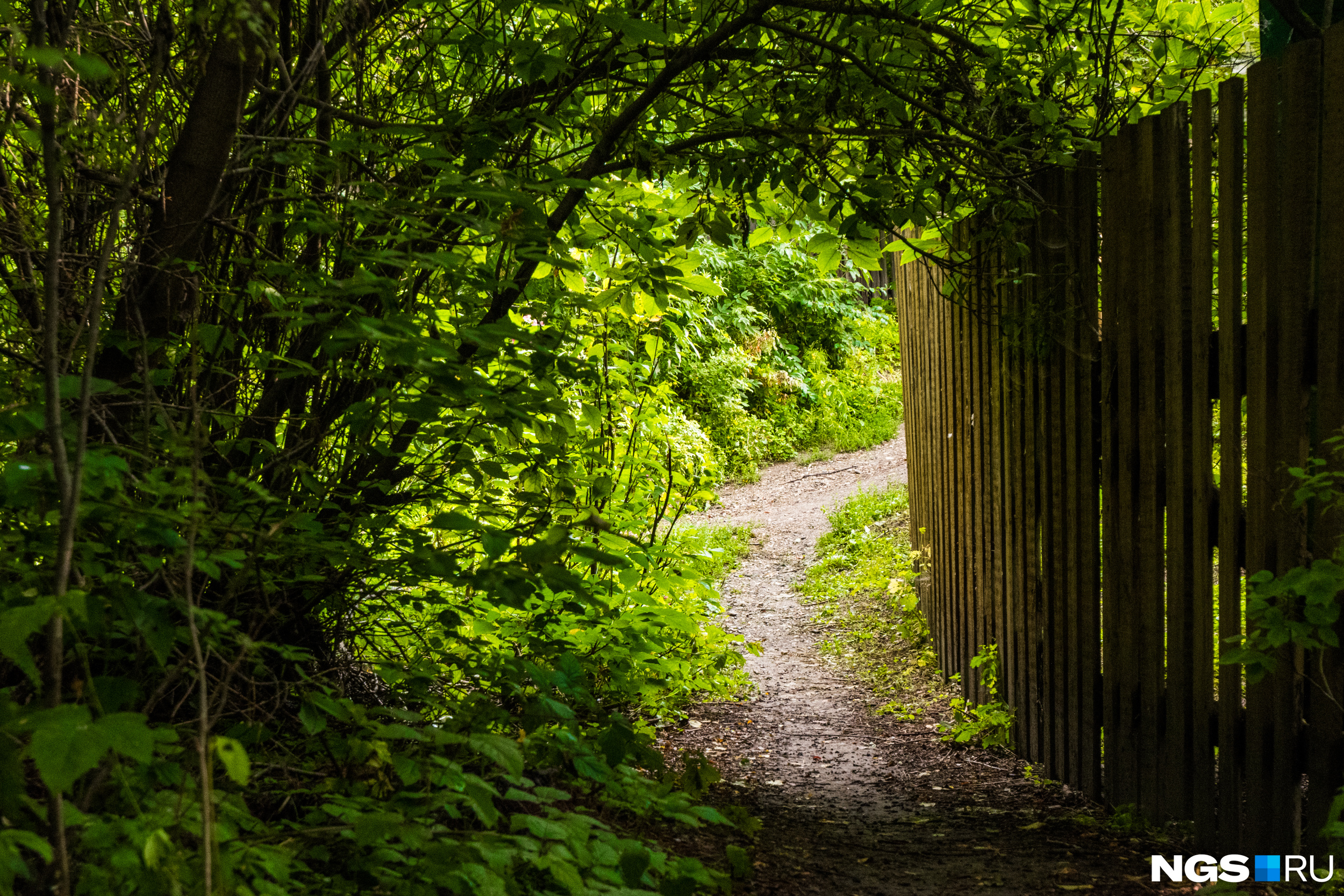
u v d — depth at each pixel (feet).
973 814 13.82
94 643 6.76
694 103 12.54
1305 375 9.68
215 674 8.78
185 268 8.52
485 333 7.74
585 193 11.43
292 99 9.28
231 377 9.42
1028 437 16.01
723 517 39.91
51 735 4.08
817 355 55.93
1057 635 15.02
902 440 48.73
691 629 12.80
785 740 18.30
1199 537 11.32
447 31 11.03
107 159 7.40
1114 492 13.19
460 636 10.66
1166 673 12.25
